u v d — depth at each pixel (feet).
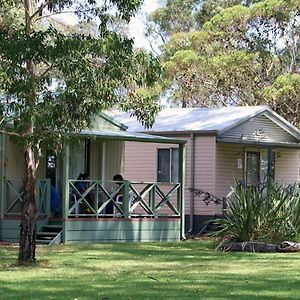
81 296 34.99
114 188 78.48
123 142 81.05
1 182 69.10
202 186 84.02
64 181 67.56
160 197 80.79
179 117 90.84
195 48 126.11
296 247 61.05
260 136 90.63
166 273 45.29
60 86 49.80
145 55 46.96
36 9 49.62
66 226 67.46
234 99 129.59
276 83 115.75
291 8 119.44
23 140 46.01
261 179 91.76
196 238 79.25
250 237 63.00
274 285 39.63
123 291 36.86
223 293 36.35
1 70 44.50
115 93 48.75
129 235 71.82
